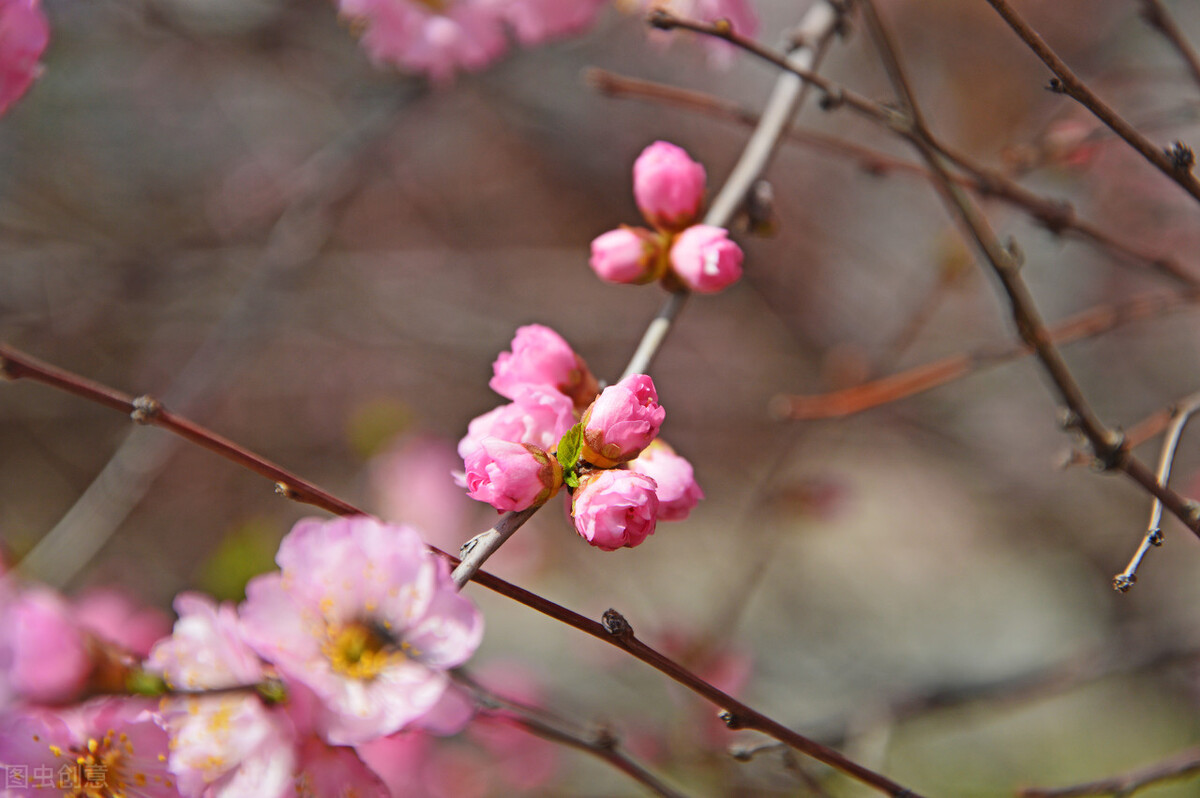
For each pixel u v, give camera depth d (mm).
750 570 3994
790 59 2188
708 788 3275
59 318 4625
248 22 4223
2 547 2234
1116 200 3979
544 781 3359
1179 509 1658
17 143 4617
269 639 1454
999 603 4848
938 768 3912
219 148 5098
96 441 5027
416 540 1482
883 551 5176
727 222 1961
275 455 5305
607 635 1389
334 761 1448
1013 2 4797
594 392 1619
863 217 5281
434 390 5461
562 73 4750
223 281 4910
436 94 4203
